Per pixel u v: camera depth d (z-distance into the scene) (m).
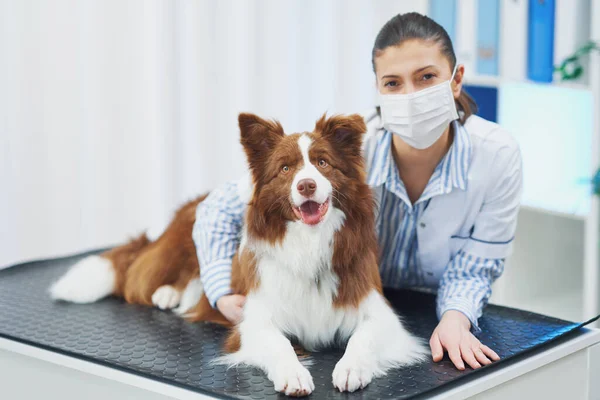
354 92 3.85
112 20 3.23
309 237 1.68
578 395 1.88
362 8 3.77
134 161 3.38
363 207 1.73
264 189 1.70
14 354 1.85
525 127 3.19
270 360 1.60
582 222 3.17
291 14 3.63
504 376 1.64
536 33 2.86
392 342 1.71
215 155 3.58
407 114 1.82
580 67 2.70
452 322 1.79
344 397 1.50
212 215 1.99
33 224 3.19
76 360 1.73
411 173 2.00
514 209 1.96
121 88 3.30
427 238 2.03
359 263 1.74
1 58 3.02
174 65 3.40
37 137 3.14
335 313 1.73
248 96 3.59
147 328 1.93
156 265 2.14
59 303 2.15
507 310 2.03
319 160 1.68
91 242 3.34
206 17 3.42
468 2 3.05
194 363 1.69
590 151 2.93
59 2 3.10
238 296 1.84
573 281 3.20
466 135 1.94
